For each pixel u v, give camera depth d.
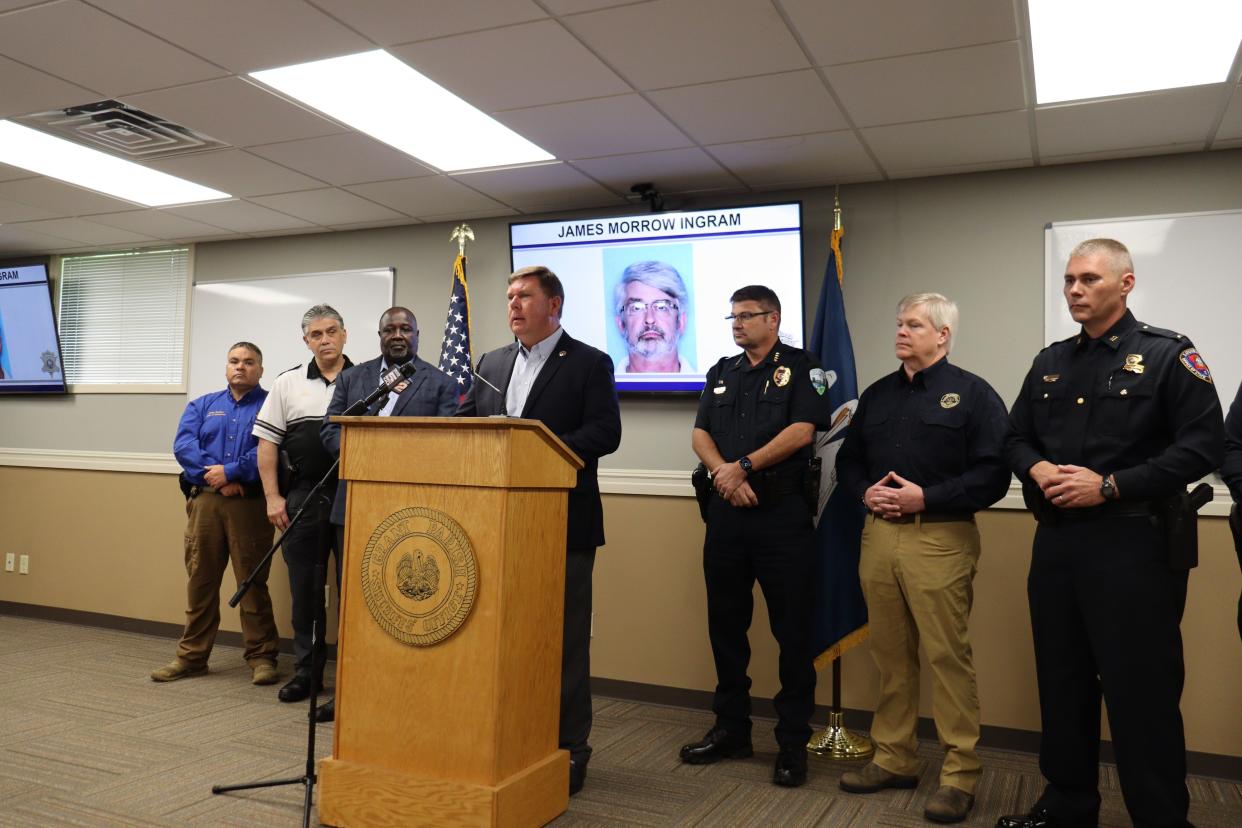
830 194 4.07
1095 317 2.37
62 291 5.78
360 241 5.00
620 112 3.33
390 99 3.30
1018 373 3.74
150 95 3.29
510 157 3.83
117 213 4.80
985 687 3.50
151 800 2.65
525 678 2.34
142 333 5.55
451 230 4.79
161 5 2.63
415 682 2.30
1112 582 2.25
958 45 2.76
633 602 4.09
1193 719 3.23
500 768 2.23
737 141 3.58
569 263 4.32
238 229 5.07
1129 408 2.29
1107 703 2.26
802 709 2.97
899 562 2.76
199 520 4.19
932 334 2.85
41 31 2.81
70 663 4.41
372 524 2.38
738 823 2.57
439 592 2.27
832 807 2.71
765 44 2.79
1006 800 2.82
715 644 3.17
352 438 2.40
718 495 3.14
